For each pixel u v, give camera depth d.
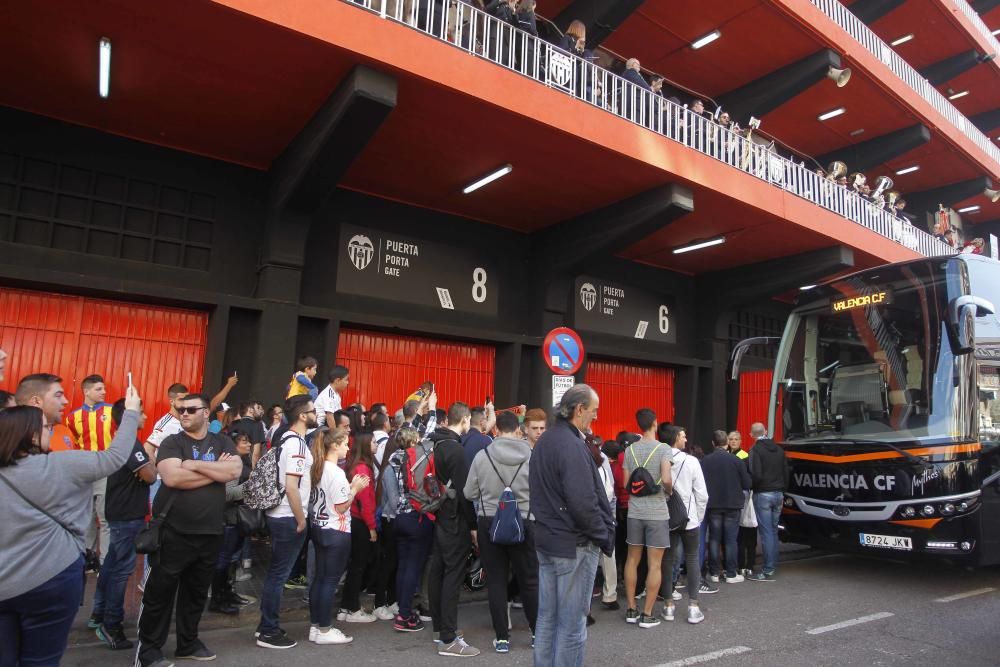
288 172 9.15
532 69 9.54
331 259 10.48
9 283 8.08
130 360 8.91
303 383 7.64
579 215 11.99
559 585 3.81
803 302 9.35
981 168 19.88
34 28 6.78
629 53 14.38
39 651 2.94
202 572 4.49
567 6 12.60
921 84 17.14
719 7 12.86
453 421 5.88
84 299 8.70
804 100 16.08
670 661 4.96
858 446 7.52
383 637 5.43
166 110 8.41
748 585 7.59
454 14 9.13
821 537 7.93
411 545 5.57
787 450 8.41
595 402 4.12
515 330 12.57
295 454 5.02
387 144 9.30
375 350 11.02
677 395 15.35
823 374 8.71
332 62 7.36
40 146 8.39
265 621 5.07
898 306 8.03
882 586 7.57
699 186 10.66
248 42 7.02
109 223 8.83
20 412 2.96
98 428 5.81
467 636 5.56
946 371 7.26
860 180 16.22
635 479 5.85
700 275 15.91
